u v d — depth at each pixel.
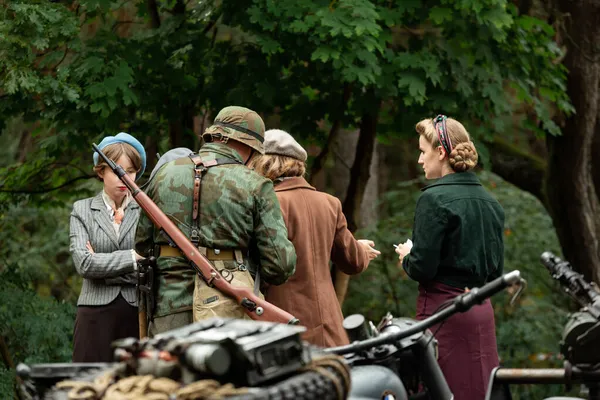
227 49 9.55
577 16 11.14
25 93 8.33
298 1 8.73
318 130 10.10
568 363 3.46
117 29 10.17
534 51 10.19
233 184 4.80
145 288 4.83
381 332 4.04
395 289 14.05
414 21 9.50
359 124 10.30
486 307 5.34
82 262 5.57
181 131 9.77
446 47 9.53
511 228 14.63
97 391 2.73
